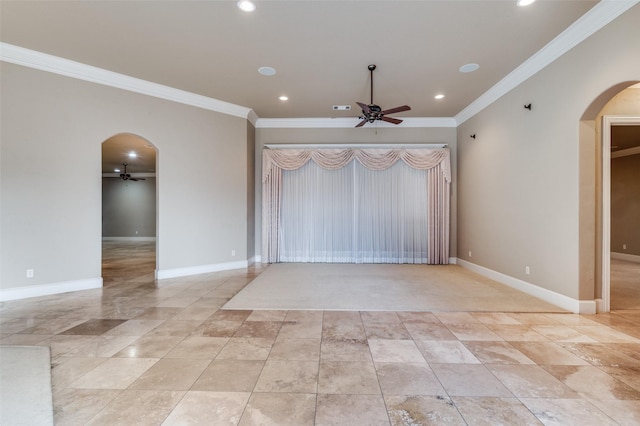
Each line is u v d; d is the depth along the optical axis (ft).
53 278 12.89
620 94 10.57
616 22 8.88
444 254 20.27
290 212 21.01
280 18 9.82
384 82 14.73
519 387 6.15
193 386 6.17
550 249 11.75
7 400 5.69
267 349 7.79
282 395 5.88
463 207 19.43
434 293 13.03
